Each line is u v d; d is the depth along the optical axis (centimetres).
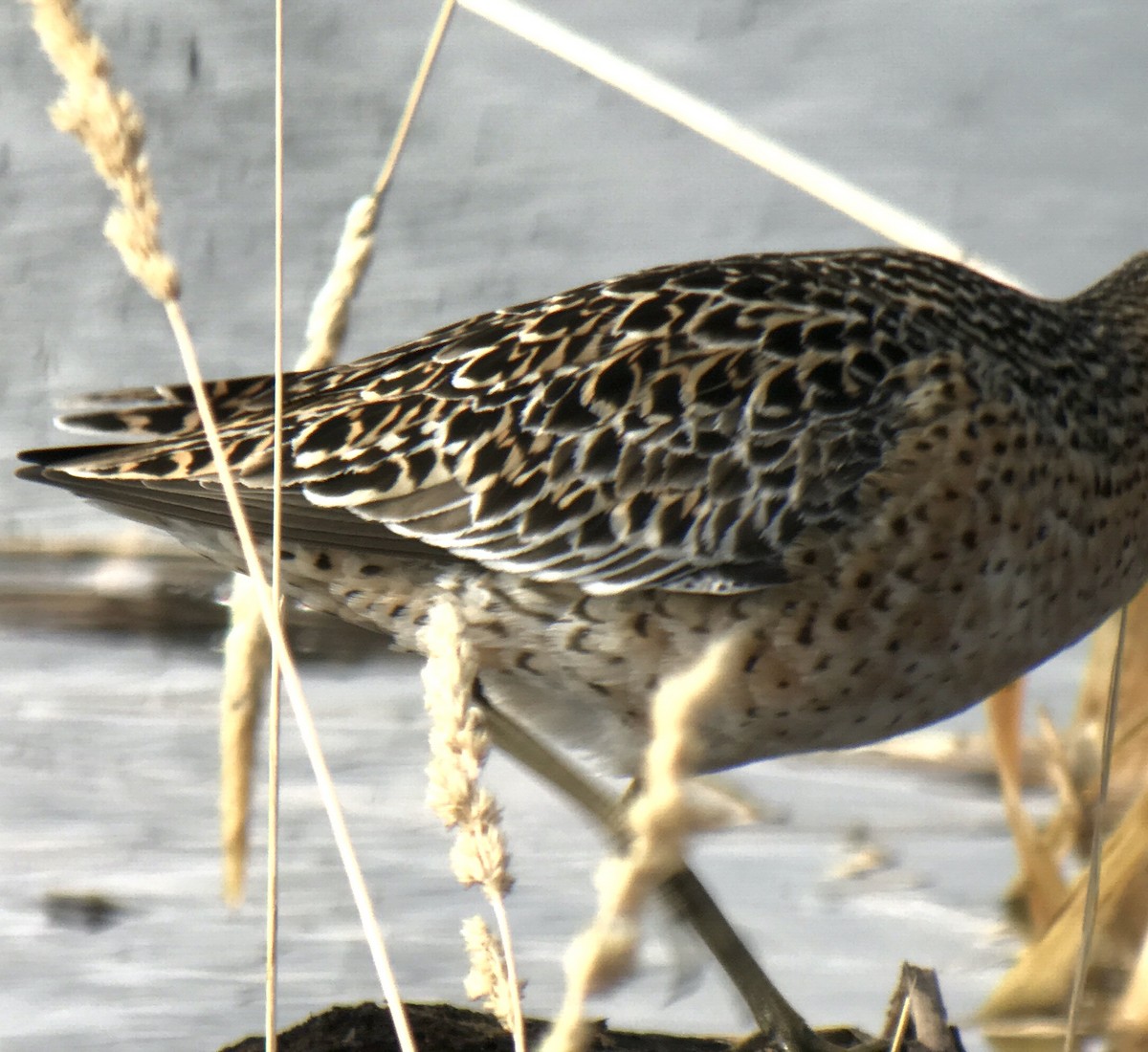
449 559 876
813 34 2120
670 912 853
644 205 1775
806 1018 918
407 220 1736
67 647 1284
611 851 847
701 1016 921
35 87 1933
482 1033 782
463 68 2039
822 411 872
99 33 2070
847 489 863
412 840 1062
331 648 1265
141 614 1297
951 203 1758
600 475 873
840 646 868
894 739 1205
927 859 1077
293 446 877
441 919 988
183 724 1187
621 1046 815
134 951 948
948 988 958
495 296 1612
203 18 2125
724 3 2206
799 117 1928
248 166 1822
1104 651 1088
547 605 874
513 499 876
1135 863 951
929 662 881
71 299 1634
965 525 865
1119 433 922
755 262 928
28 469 894
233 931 972
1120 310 973
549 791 1127
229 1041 870
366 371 920
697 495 869
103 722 1184
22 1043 866
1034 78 2005
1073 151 1848
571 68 2042
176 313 659
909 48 2084
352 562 884
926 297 920
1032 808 1139
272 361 1555
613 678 880
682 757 450
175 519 889
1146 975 546
